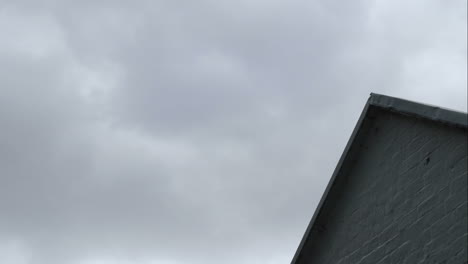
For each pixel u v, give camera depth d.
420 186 10.20
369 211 11.00
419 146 10.52
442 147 10.09
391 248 10.26
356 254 10.90
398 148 10.91
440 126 10.27
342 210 11.62
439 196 9.81
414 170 10.42
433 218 9.76
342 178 11.80
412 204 10.20
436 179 9.98
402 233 10.17
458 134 9.90
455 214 9.45
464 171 9.57
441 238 9.52
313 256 11.86
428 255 9.60
